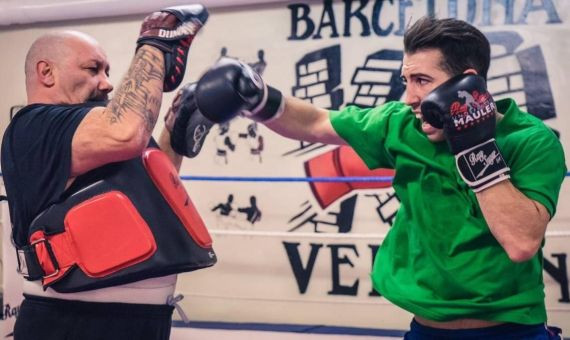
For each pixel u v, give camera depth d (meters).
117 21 3.80
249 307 3.55
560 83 3.24
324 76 3.54
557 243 3.20
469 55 1.26
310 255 3.49
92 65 1.46
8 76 3.93
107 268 1.26
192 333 3.22
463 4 3.36
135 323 1.34
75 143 1.27
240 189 3.60
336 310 3.45
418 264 1.31
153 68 1.31
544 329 1.33
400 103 1.48
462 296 1.27
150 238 1.29
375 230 3.42
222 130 3.64
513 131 1.29
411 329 1.42
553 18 3.26
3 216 2.77
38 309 1.34
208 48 3.70
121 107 1.26
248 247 3.57
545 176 1.22
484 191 1.19
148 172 1.36
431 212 1.29
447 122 1.18
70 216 1.28
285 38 3.60
